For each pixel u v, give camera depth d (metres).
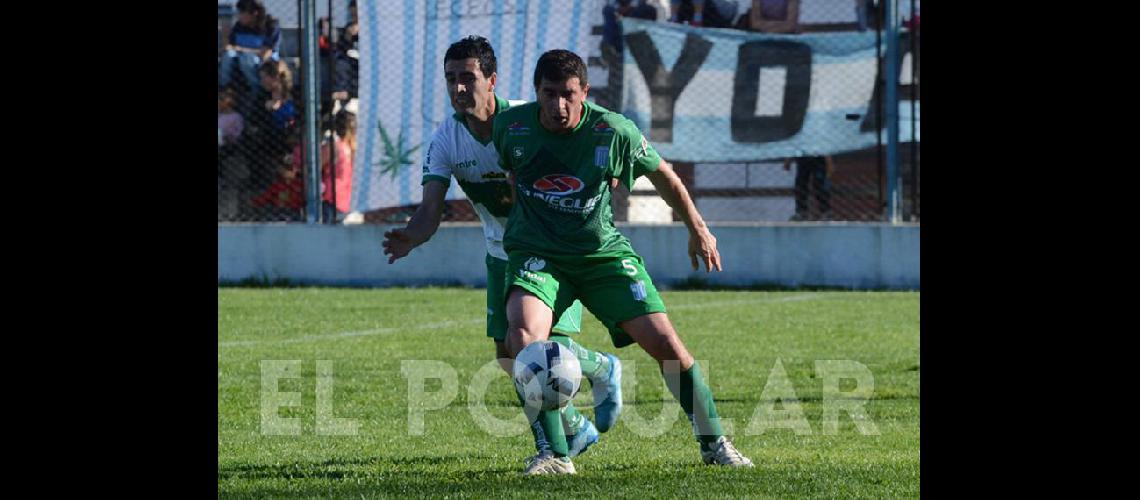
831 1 50.16
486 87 20.59
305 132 53.69
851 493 16.81
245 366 32.25
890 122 49.78
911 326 39.56
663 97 51.03
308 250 53.78
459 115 21.09
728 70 50.81
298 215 54.84
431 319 42.19
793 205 51.41
